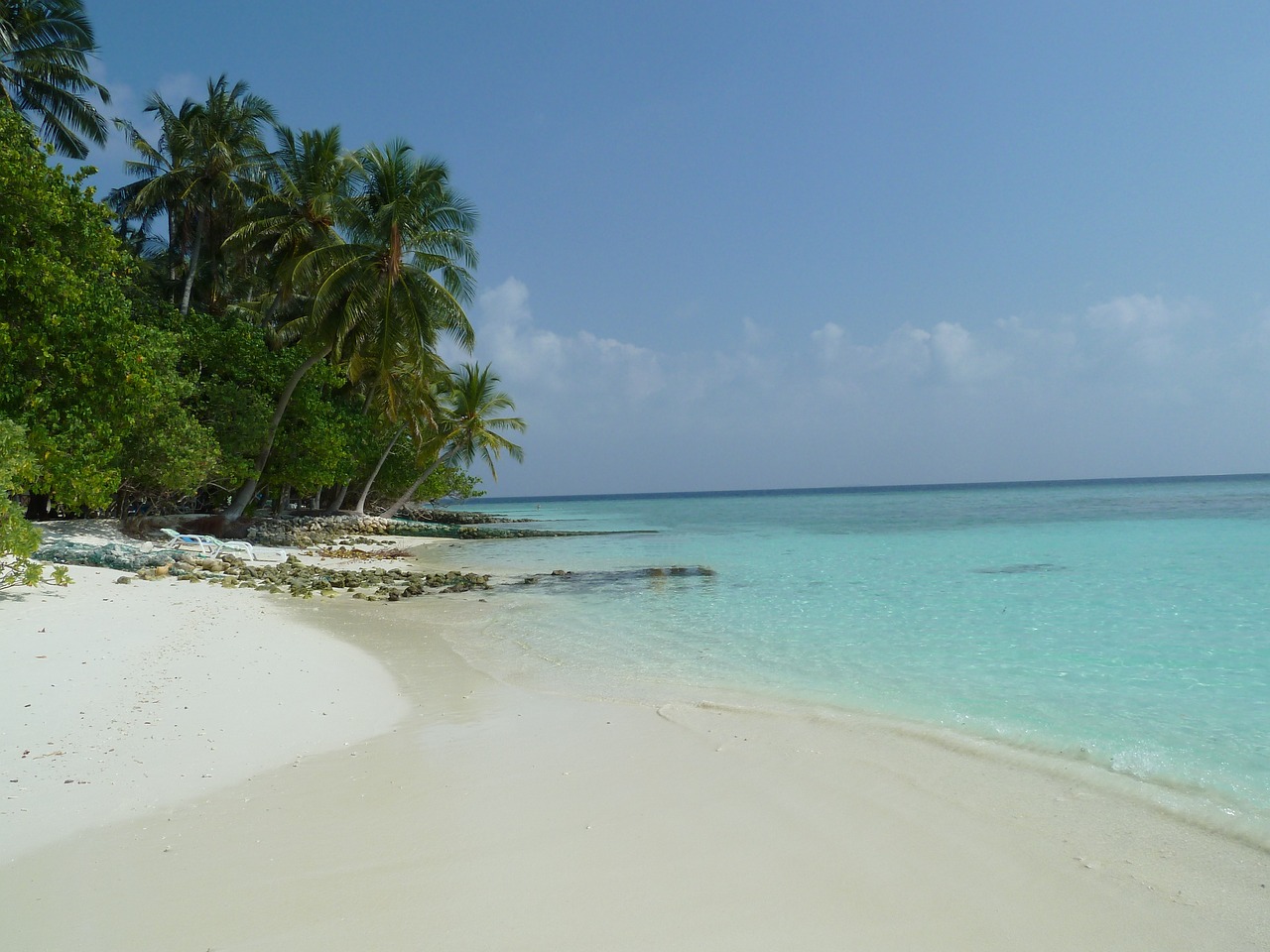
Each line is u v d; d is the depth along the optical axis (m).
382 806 4.89
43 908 3.56
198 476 21.09
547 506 136.88
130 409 17.08
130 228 33.19
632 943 3.33
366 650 10.65
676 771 5.61
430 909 3.60
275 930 3.40
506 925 3.46
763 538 33.56
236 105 29.92
